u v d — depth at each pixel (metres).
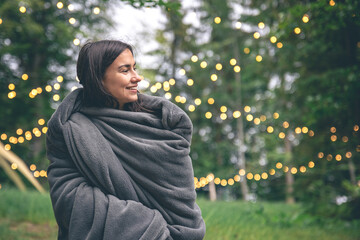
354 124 8.57
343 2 4.93
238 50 22.88
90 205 1.36
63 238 1.48
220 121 24.89
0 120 12.62
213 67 23.14
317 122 9.41
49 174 1.48
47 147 1.53
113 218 1.32
